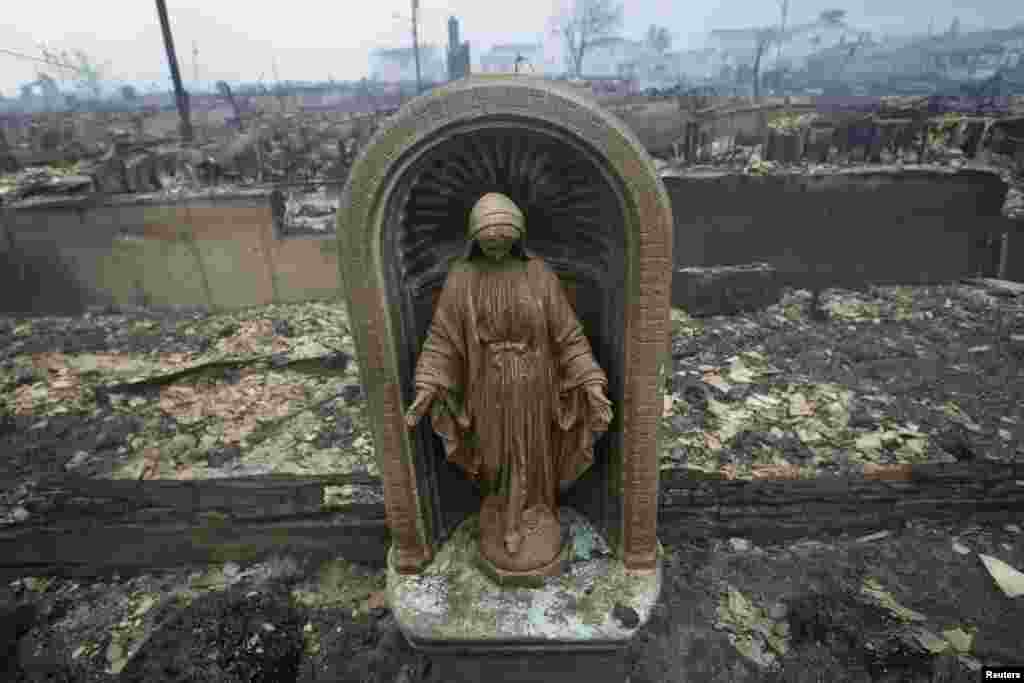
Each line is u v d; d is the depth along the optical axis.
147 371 6.12
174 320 7.47
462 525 3.22
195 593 3.77
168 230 7.29
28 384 6.05
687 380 5.38
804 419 4.78
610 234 2.49
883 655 3.15
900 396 5.06
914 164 7.64
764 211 7.02
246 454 4.75
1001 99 19.95
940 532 3.85
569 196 2.54
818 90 32.28
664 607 3.48
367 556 3.92
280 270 7.48
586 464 2.83
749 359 5.75
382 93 34.38
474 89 2.15
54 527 3.85
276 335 6.70
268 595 3.70
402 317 2.60
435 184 2.52
